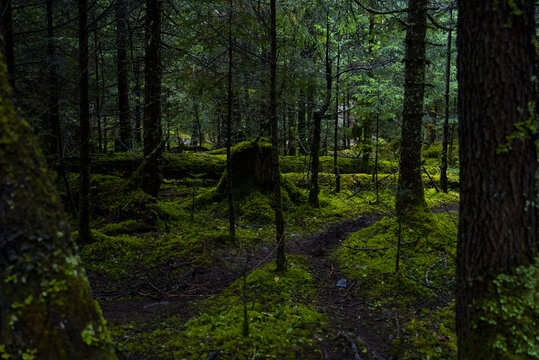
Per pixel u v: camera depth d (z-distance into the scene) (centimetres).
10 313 162
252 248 702
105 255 596
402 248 613
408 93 674
